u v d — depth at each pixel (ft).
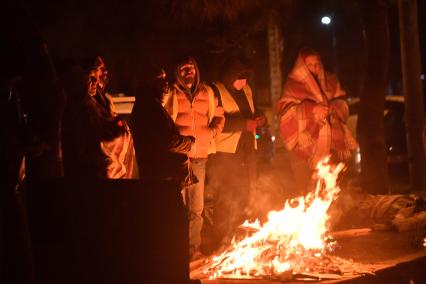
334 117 30.07
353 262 22.74
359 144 37.63
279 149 50.11
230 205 27.17
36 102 15.69
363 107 37.35
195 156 24.82
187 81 24.81
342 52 97.45
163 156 22.00
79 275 16.85
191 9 41.78
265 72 72.74
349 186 33.91
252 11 46.03
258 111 29.17
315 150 29.37
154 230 17.46
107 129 21.15
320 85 29.89
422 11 76.33
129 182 17.28
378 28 37.06
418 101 41.93
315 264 21.99
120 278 17.10
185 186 22.41
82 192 16.96
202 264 22.91
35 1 55.01
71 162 20.13
